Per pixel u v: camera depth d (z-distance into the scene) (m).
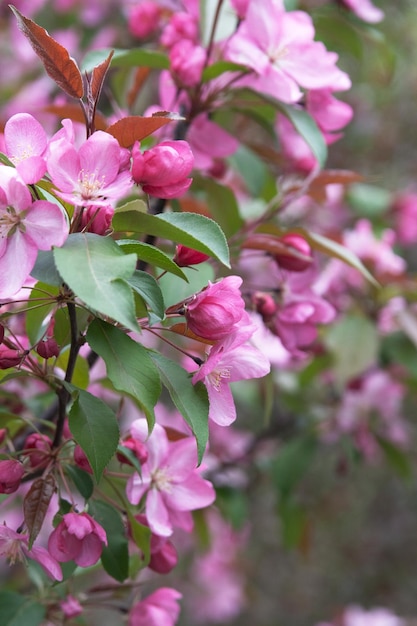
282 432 1.55
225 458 1.54
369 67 2.06
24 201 0.78
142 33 1.24
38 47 0.82
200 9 1.08
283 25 1.00
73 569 0.89
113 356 0.80
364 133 2.29
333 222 1.63
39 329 0.92
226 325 0.82
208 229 0.82
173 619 0.97
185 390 0.83
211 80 1.03
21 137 0.82
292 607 2.57
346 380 1.29
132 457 0.88
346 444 1.50
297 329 1.04
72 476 0.87
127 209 0.81
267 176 1.21
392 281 1.36
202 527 1.28
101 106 1.47
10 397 1.01
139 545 0.89
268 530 2.63
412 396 1.62
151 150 0.82
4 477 0.84
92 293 0.76
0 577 1.40
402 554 2.65
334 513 2.61
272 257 1.03
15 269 0.79
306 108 1.04
